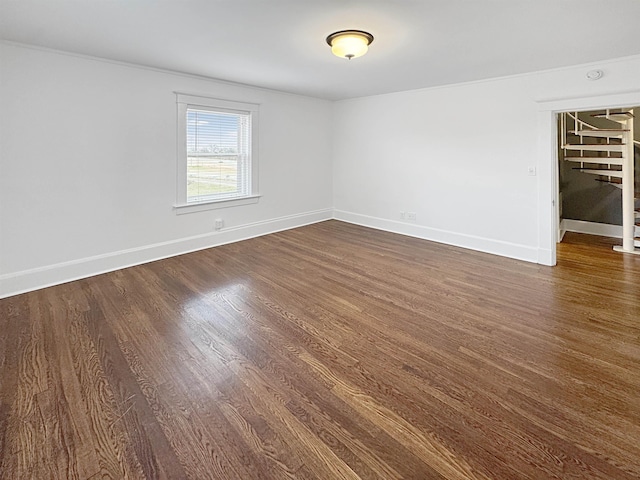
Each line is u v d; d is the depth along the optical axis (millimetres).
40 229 3371
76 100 3475
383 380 2010
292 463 1463
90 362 2172
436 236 5219
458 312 2875
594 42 2965
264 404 1815
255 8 2359
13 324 2648
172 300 3109
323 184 6508
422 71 4008
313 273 3828
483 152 4551
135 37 2926
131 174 3969
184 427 1658
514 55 3348
